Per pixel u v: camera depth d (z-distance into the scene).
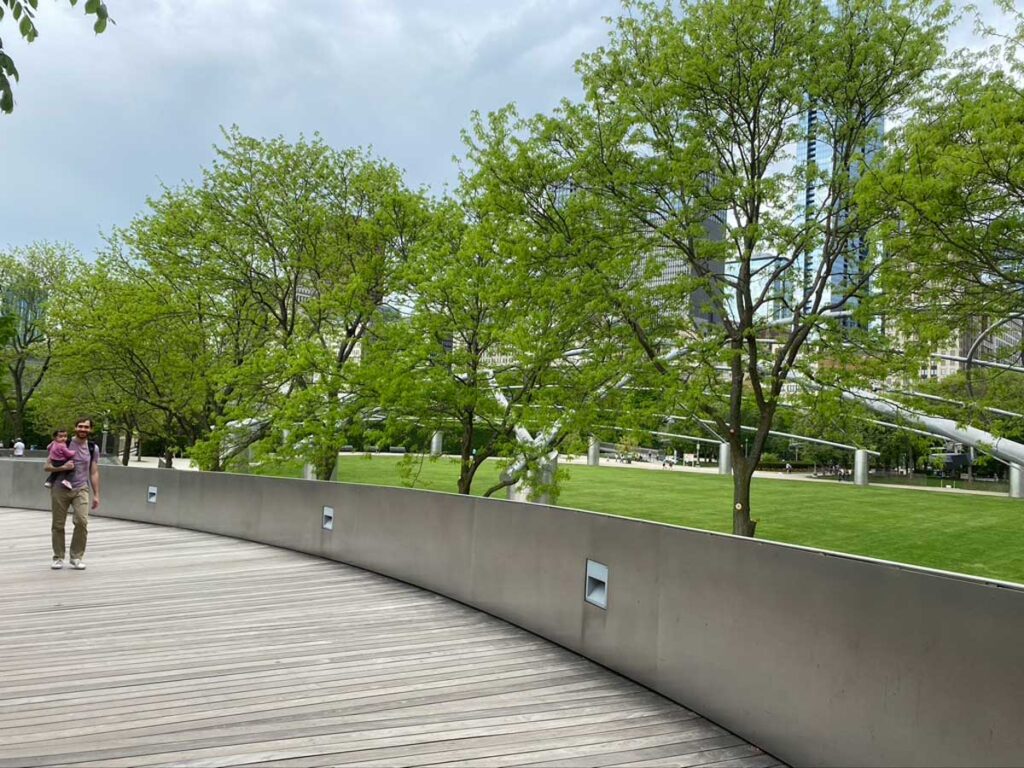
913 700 3.84
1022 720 3.31
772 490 45.91
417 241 21.53
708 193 17.52
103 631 7.56
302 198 24.17
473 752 4.70
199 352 26.58
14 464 19.16
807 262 18.97
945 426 32.22
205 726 5.07
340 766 4.46
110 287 26.83
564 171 17.41
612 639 6.45
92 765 4.43
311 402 20.62
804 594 4.59
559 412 19.23
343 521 11.66
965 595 3.61
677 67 16.97
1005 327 16.39
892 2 16.52
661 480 50.97
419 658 6.74
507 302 18.98
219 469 23.34
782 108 17.47
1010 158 11.48
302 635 7.49
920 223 13.08
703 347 17.91
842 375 17.42
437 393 19.02
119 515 16.84
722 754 4.76
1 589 9.54
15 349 43.47
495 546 8.41
